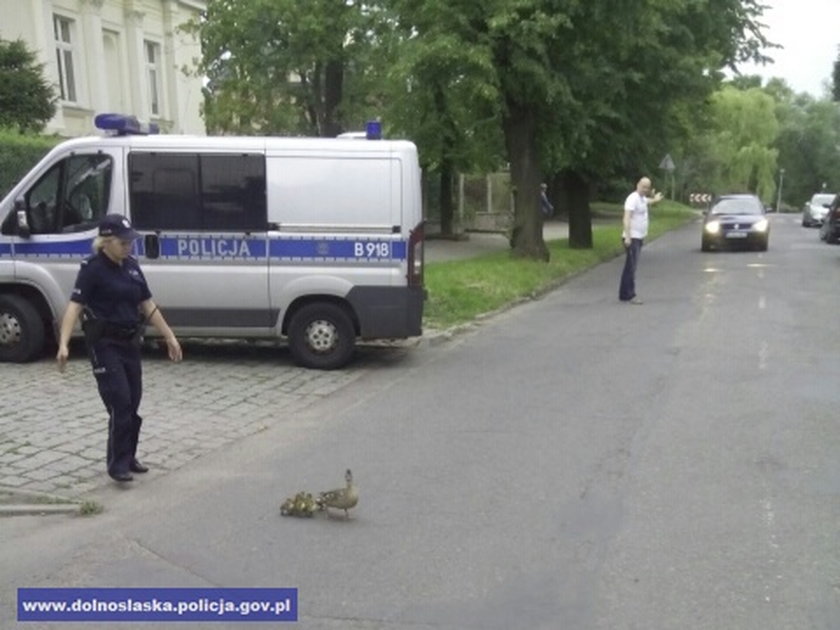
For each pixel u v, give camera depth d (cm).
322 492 581
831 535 512
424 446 701
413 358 1075
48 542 518
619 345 1132
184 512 564
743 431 724
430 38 1792
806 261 2361
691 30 2342
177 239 975
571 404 828
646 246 3028
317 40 2869
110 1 3284
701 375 938
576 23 1867
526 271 1827
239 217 973
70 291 991
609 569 471
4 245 996
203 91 3247
